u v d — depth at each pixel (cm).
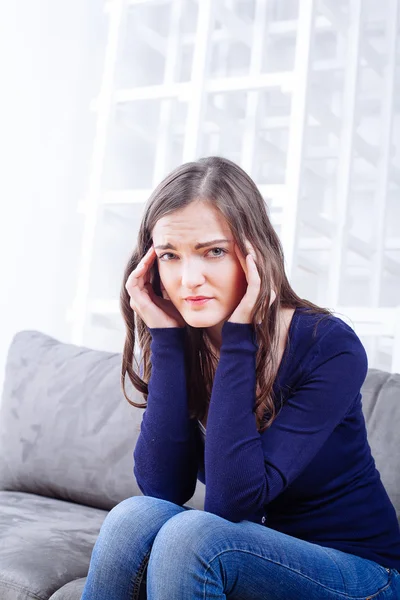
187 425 141
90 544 167
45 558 155
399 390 175
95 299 294
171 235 133
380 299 317
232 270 134
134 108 366
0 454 216
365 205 351
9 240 310
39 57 323
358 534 130
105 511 199
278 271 138
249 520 135
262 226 137
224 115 320
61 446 206
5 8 311
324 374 130
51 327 323
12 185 312
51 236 325
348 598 120
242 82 280
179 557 112
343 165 301
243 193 135
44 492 208
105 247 342
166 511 124
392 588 127
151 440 141
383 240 319
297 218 264
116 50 306
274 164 355
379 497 134
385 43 345
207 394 149
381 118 324
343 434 133
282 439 126
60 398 212
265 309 132
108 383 209
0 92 309
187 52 376
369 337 302
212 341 146
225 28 312
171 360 143
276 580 116
